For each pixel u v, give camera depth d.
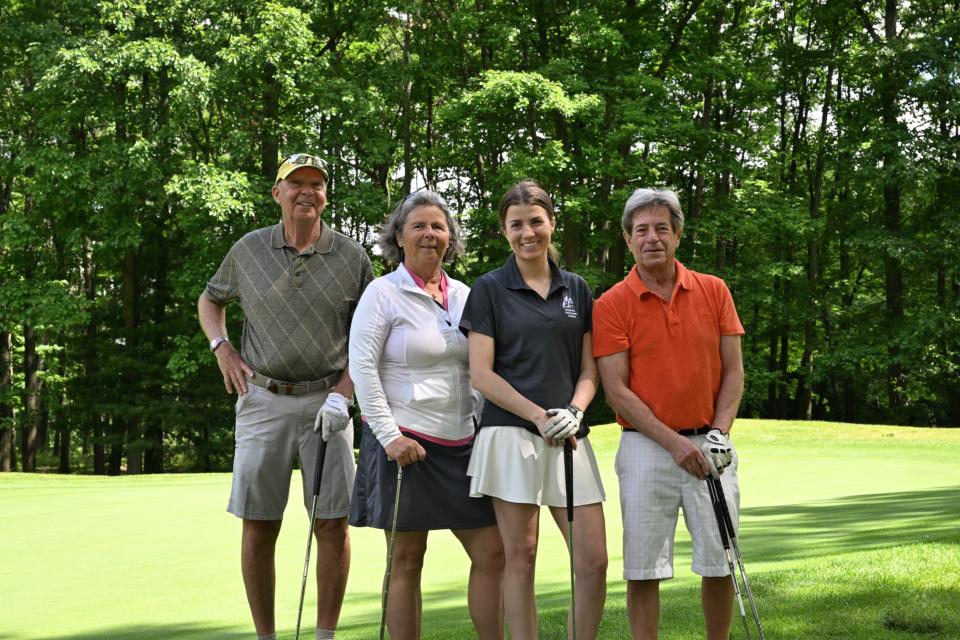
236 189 18.23
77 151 21.05
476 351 3.44
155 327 22.97
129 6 18.72
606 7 21.59
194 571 5.79
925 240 24.38
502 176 19.77
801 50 25.47
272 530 4.05
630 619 3.42
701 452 3.28
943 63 22.98
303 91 19.48
